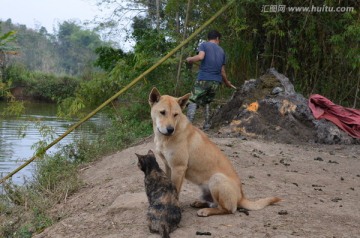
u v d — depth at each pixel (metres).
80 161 10.70
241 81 13.62
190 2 12.72
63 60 68.44
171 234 4.78
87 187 7.84
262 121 10.50
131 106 13.42
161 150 5.30
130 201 5.93
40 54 65.44
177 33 13.44
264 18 12.82
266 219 5.19
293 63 12.62
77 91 13.33
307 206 5.84
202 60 10.26
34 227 6.29
